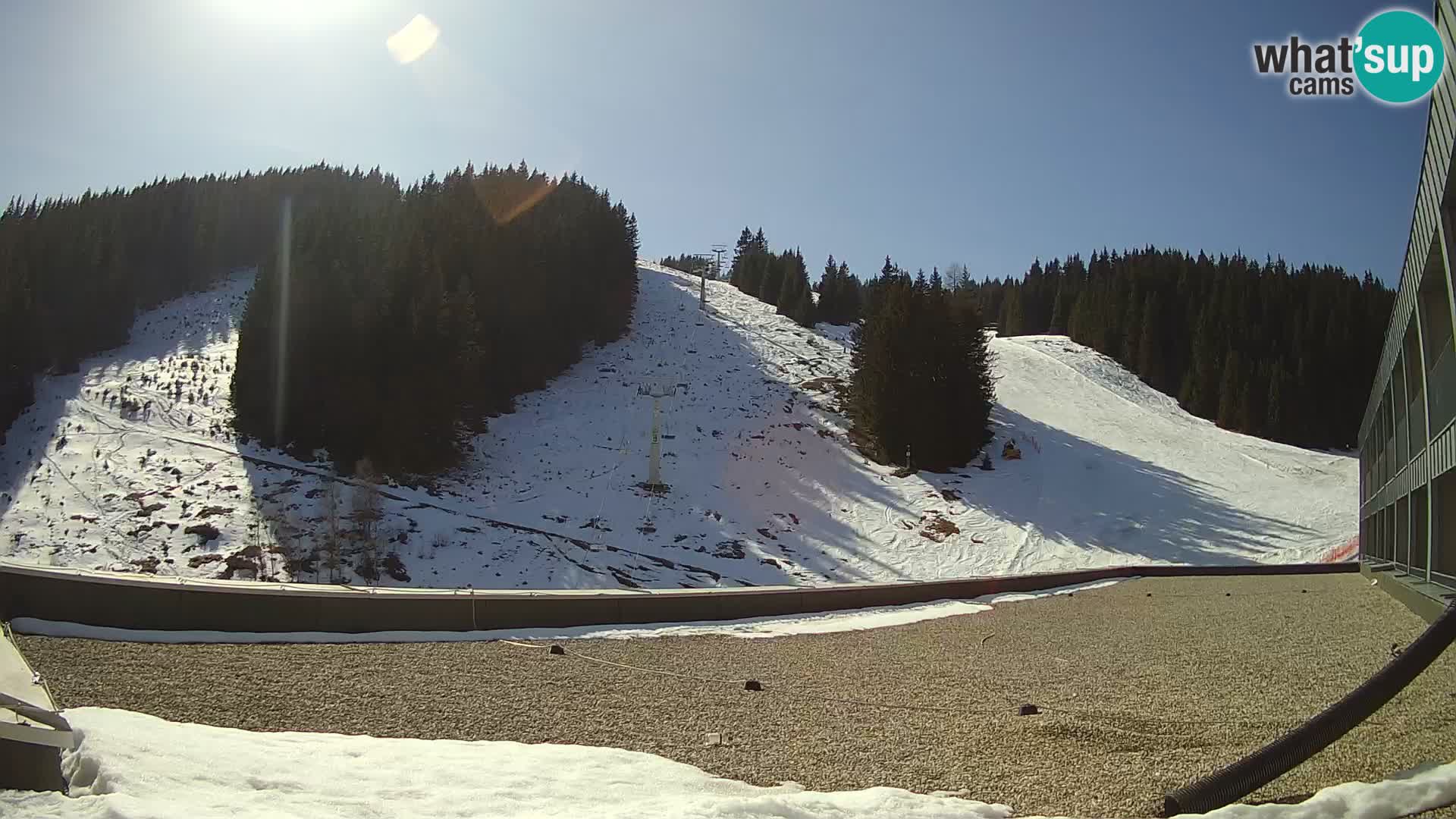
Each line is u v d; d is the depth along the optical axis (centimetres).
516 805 493
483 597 1210
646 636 1223
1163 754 645
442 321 3856
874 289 7612
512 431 4331
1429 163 1138
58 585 996
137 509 3039
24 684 728
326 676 861
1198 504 3991
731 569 3100
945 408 4297
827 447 4419
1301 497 4144
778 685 909
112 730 564
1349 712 545
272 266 4103
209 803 445
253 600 1073
